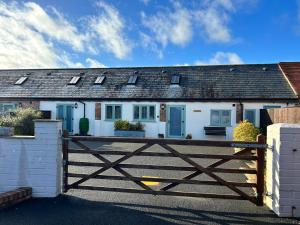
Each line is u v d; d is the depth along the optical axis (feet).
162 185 23.21
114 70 76.84
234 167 30.89
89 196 20.15
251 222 15.97
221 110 61.98
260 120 59.52
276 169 17.28
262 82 64.54
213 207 18.21
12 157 20.31
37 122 20.15
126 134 63.87
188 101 63.16
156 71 73.41
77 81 73.00
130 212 17.24
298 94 59.06
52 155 20.03
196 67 73.20
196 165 19.02
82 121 66.80
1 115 52.90
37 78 77.51
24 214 16.84
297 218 16.61
